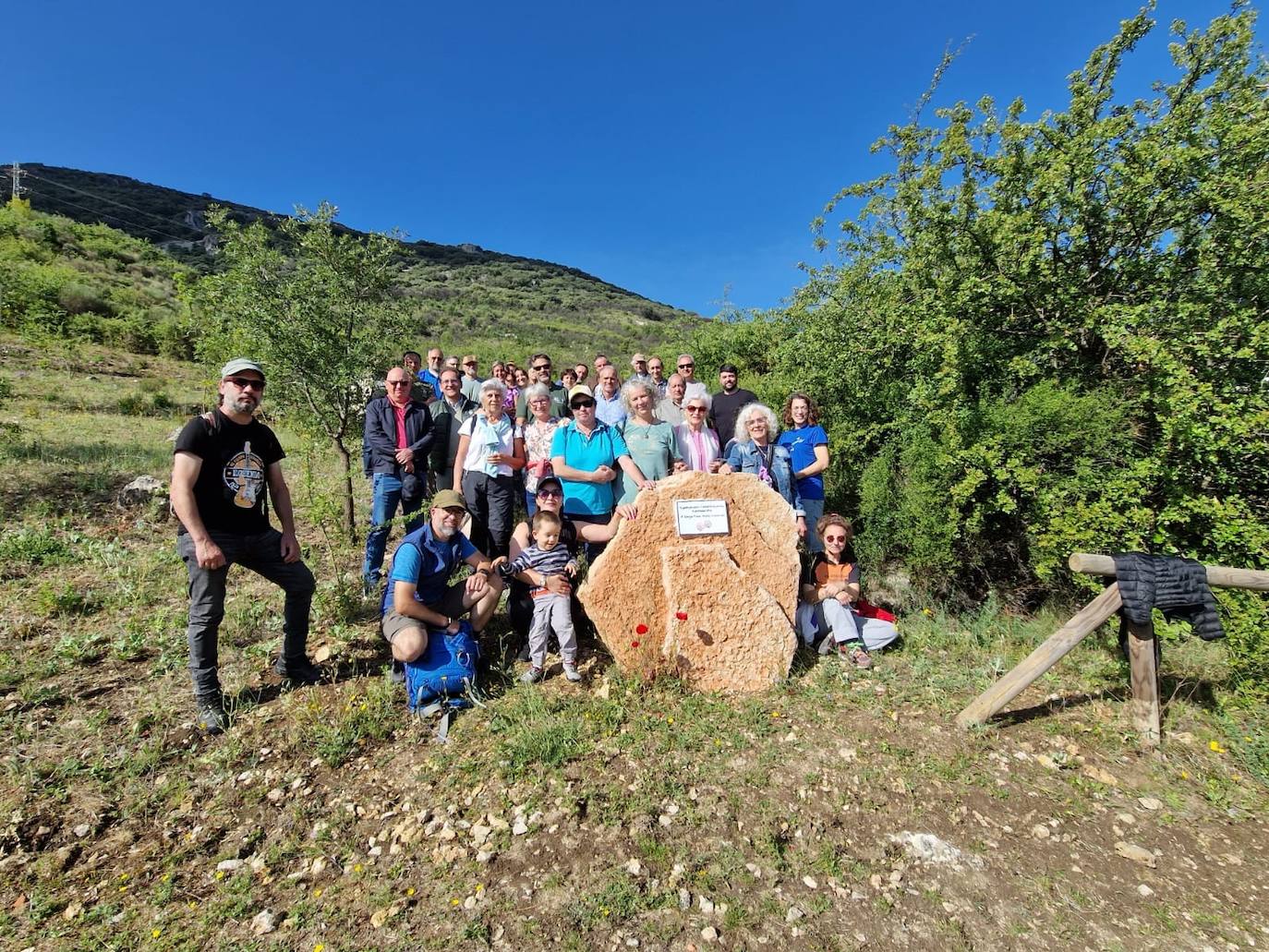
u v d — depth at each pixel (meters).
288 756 3.33
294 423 6.75
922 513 5.42
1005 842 2.91
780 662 4.16
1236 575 3.58
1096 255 5.60
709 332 15.02
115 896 2.52
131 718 3.57
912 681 4.22
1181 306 4.73
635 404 5.07
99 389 15.79
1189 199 4.86
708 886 2.61
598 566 4.21
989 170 5.71
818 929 2.44
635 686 3.96
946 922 2.49
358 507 7.68
